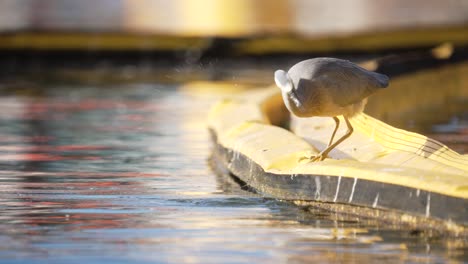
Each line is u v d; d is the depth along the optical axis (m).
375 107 21.05
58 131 17.56
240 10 41.56
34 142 16.14
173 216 10.33
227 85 27.02
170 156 14.73
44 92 24.91
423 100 23.97
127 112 20.73
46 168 13.48
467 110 21.55
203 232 9.57
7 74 29.80
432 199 9.50
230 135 14.40
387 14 40.69
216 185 12.30
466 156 11.25
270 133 13.55
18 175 12.88
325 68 10.70
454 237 9.24
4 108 21.30
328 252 8.78
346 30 36.31
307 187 11.01
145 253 8.76
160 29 36.47
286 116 19.86
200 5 43.25
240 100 19.23
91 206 10.84
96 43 33.25
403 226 9.74
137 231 9.61
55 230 9.64
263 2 44.09
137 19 39.03
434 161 11.22
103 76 29.50
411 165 11.21
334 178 10.66
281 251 8.83
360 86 10.82
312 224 9.90
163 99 23.48
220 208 10.77
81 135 17.08
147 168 13.59
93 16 40.03
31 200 11.17
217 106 18.62
